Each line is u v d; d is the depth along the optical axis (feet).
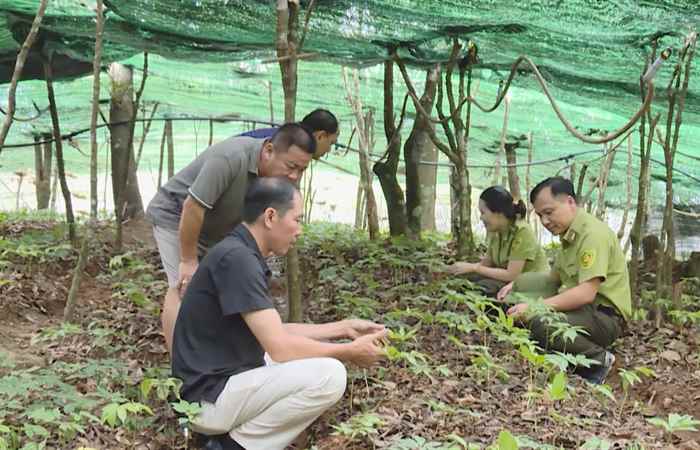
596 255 19.15
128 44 26.35
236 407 13.16
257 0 22.26
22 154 56.85
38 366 16.93
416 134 30.40
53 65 30.12
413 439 14.16
